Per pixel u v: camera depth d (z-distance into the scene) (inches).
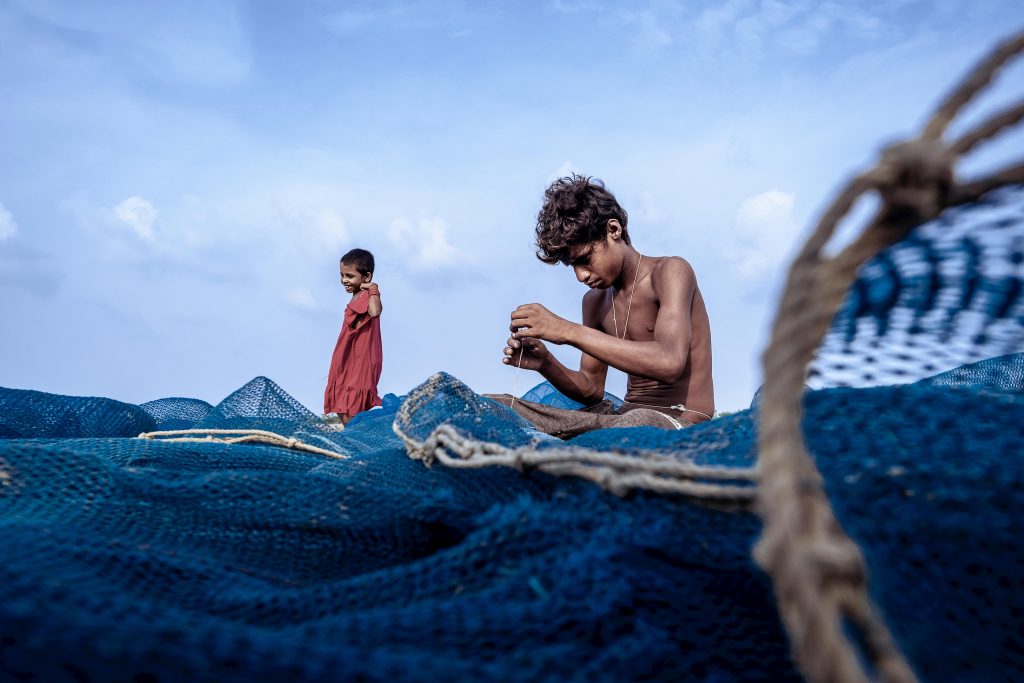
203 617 42.0
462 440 69.5
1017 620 45.6
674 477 48.9
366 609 48.4
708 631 44.1
